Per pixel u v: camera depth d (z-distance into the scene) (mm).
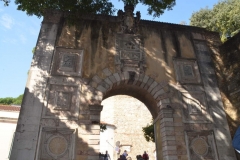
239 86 13344
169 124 12094
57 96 11602
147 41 14180
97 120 11359
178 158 11430
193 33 15367
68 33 13469
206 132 12266
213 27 24906
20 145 10172
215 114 12883
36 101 11219
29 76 11742
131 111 31641
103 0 14320
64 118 11141
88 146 10773
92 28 13922
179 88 13203
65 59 12664
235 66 13906
